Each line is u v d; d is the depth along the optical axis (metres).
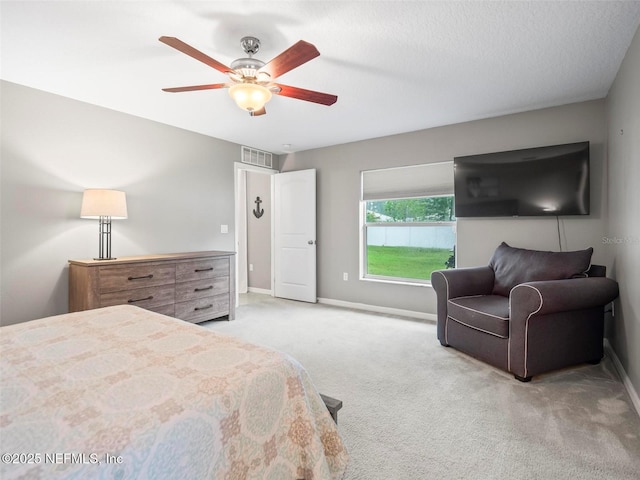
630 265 2.16
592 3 1.73
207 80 2.62
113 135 3.25
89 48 2.15
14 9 1.75
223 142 4.34
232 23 1.89
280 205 5.10
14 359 1.10
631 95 2.11
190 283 3.40
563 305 2.22
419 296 3.97
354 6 1.75
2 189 2.61
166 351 1.18
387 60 2.30
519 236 3.34
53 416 0.77
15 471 0.60
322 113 3.35
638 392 1.96
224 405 0.89
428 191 3.91
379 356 2.76
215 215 4.24
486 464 1.49
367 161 4.32
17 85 2.67
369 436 1.69
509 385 2.24
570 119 3.07
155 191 3.61
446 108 3.20
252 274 5.68
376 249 4.45
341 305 4.60
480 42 2.09
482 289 3.07
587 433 1.70
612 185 2.70
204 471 0.81
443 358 2.71
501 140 3.41
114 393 0.88
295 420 1.06
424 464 1.49
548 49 2.18
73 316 1.61
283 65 1.84
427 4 1.73
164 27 1.93
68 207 2.96
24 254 2.72
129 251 3.40
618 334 2.51
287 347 2.97
